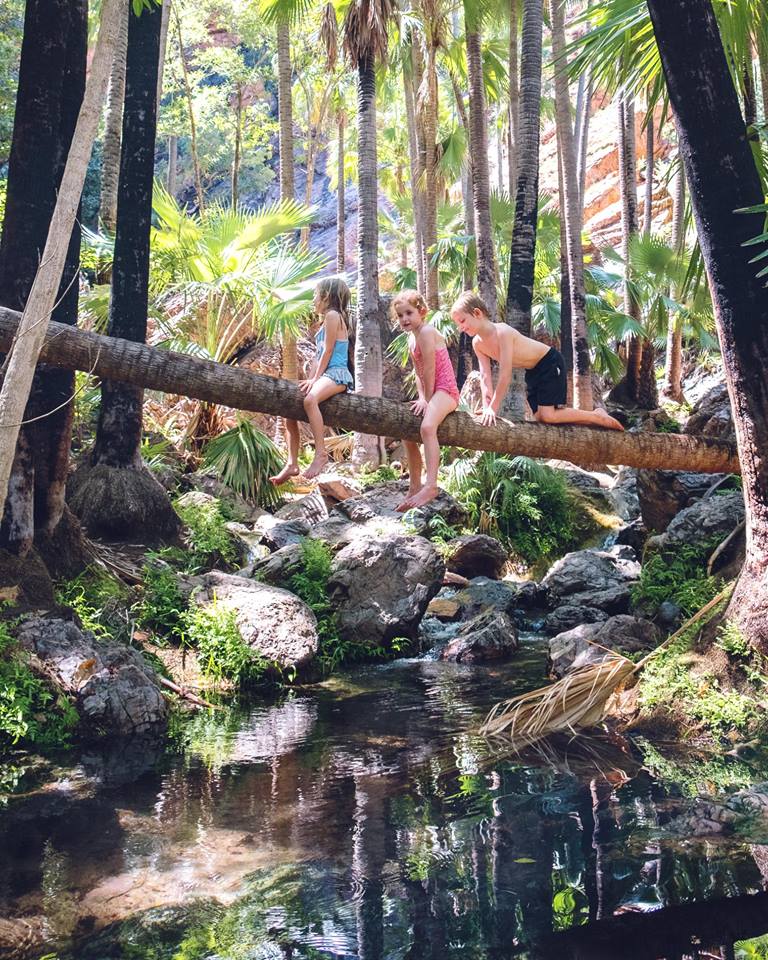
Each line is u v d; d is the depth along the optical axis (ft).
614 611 32.17
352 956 9.20
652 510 33.94
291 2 52.31
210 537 31.81
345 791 14.96
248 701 22.67
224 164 124.88
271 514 40.88
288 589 29.50
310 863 11.78
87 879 11.40
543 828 12.76
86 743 18.38
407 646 29.07
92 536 28.94
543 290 73.00
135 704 19.36
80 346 17.56
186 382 18.06
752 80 26.68
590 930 9.59
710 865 11.21
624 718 18.98
